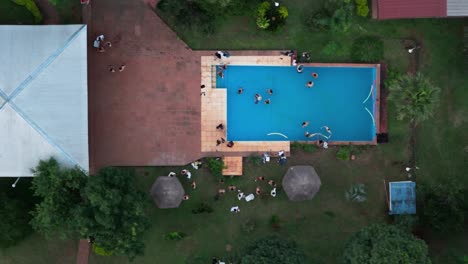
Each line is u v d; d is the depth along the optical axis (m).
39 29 24.89
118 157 27.50
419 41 28.02
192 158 27.69
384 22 27.83
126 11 27.36
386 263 22.73
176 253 27.72
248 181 27.88
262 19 26.64
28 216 26.39
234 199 27.83
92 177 23.75
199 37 27.48
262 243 24.53
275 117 28.02
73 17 27.19
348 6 26.59
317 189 26.91
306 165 27.84
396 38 27.92
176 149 27.66
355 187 27.34
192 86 27.61
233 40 27.61
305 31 27.72
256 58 27.64
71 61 24.77
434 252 27.72
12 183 27.02
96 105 27.39
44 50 24.59
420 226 27.62
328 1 26.97
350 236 27.98
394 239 23.42
